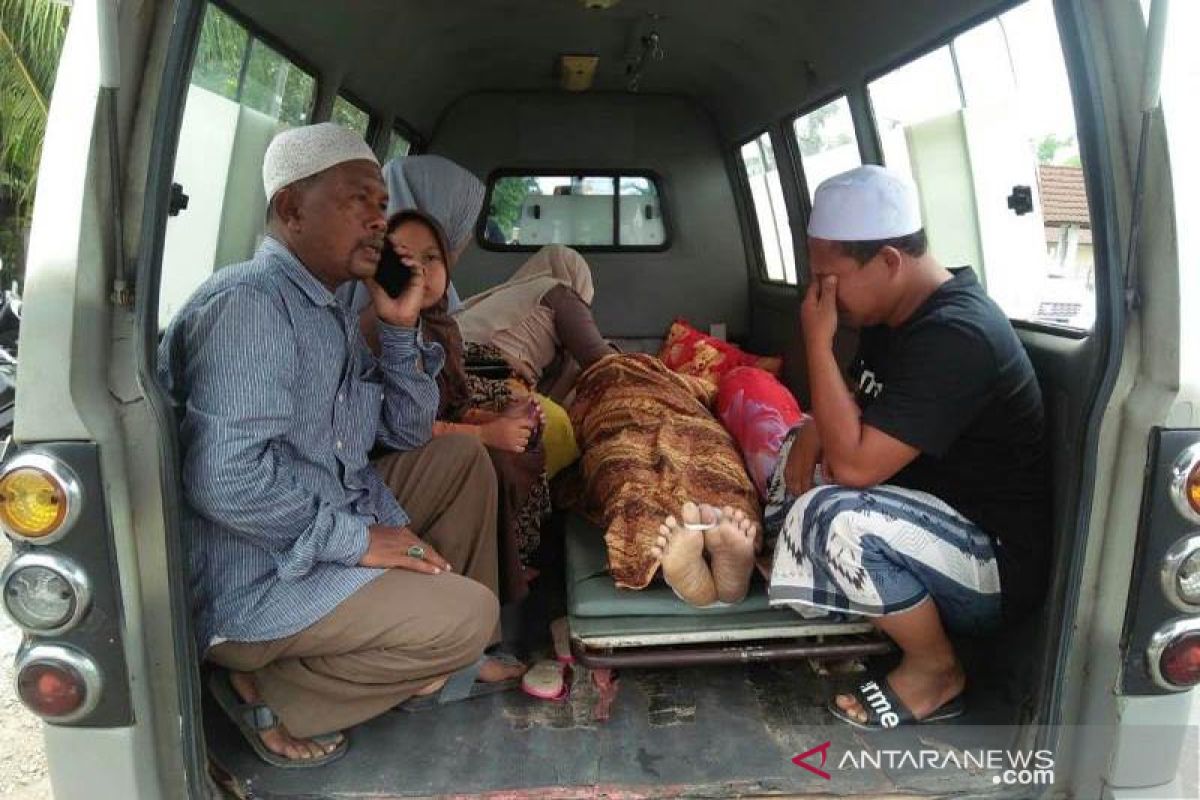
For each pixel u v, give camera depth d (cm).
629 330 574
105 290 160
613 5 393
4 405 564
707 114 555
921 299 224
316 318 207
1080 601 184
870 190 218
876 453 213
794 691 239
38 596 160
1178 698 184
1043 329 241
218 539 197
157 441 166
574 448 318
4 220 782
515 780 202
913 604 218
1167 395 171
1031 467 219
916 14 296
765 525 270
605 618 231
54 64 699
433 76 476
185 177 245
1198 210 170
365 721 221
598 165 557
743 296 576
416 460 244
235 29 266
